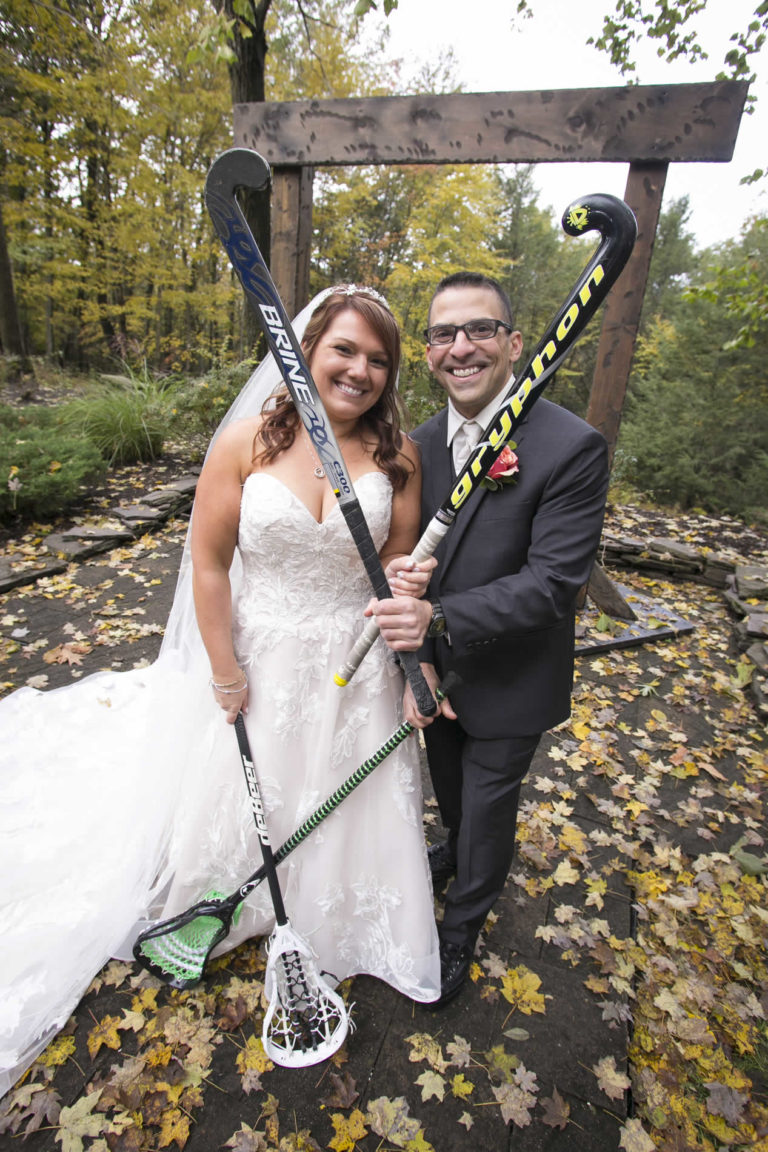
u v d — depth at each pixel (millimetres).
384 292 11617
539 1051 1556
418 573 1281
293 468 1379
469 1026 1604
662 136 2879
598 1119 1431
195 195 11508
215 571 1435
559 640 1464
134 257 12508
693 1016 1661
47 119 10156
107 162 11297
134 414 6277
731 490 8031
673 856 2180
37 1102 1389
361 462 1442
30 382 9867
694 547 5047
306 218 3609
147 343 14023
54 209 11609
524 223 18594
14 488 4414
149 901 1734
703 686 3309
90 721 2500
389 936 1618
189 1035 1536
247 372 6148
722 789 2557
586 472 1302
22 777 2189
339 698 1493
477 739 1504
